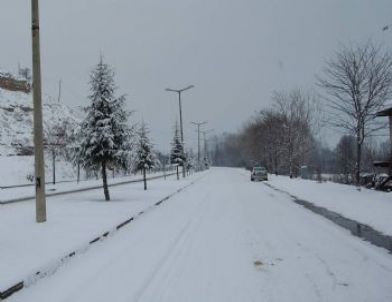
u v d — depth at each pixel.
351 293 6.37
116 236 11.10
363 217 13.88
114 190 29.28
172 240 10.52
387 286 6.70
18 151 50.53
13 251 8.53
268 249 9.46
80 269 7.75
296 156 48.84
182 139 49.97
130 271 7.60
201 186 35.12
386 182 24.03
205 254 8.98
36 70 12.82
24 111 61.81
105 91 20.09
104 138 19.75
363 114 22.17
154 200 20.48
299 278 7.18
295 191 25.97
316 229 12.12
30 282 6.84
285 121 47.88
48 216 14.05
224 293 6.41
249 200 21.45
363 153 39.66
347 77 23.47
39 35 13.08
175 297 6.23
